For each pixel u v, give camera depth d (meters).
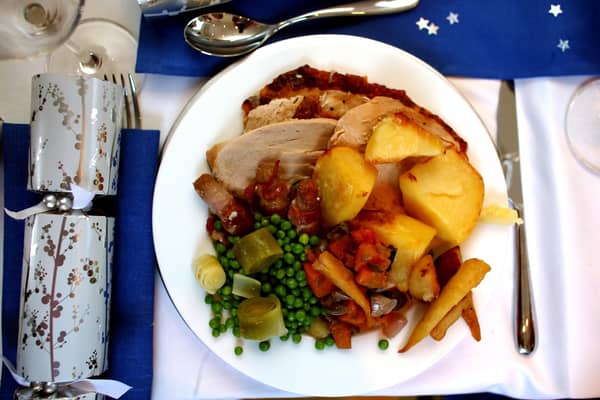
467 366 0.56
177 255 0.53
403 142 0.50
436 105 0.55
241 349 0.52
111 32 0.55
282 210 0.53
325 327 0.53
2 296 0.52
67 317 0.48
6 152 0.53
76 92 0.49
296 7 0.57
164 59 0.55
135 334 0.53
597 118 0.58
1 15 0.53
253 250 0.51
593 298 0.58
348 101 0.54
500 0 0.58
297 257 0.52
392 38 0.58
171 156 0.53
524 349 0.56
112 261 0.52
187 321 0.52
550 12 0.58
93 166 0.49
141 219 0.54
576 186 0.58
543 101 0.58
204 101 0.53
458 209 0.52
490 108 0.58
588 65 0.58
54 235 0.49
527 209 0.58
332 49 0.54
